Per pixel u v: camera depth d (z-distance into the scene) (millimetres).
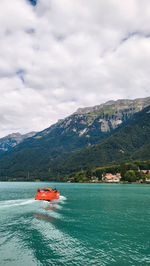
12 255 15531
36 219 28750
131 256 16172
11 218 29250
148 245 18938
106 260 15258
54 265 14047
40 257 15367
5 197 63969
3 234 20984
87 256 15953
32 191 100938
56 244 18547
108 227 25766
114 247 18266
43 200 53938
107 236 21703
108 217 32781
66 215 33375
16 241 18859
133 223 28375
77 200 59062
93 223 27891
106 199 63562
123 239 20734
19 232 21875
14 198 60094
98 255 16219
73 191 105750
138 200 61219
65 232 22625
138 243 19500
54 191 59375
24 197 63969
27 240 19312
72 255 16062
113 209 42094
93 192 97812
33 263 14211
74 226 25688
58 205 45875
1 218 29219
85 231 23438
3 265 13688
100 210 40312
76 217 31984
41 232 22188
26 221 27312
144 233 23141
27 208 38875
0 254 15641
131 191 106938
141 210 41031
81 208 42438
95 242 19578
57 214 33594
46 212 35031
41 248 17328
